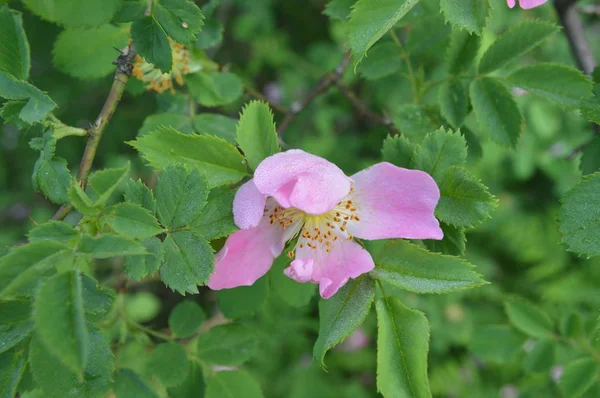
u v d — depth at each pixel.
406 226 0.17
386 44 0.22
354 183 0.17
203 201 0.17
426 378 0.16
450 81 0.21
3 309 0.16
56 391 0.16
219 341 0.21
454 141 0.18
